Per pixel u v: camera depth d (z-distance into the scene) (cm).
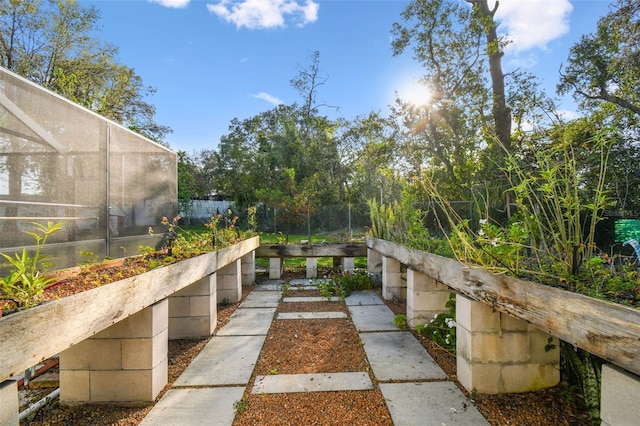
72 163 229
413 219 441
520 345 221
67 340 138
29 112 197
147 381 221
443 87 1009
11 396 109
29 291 133
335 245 661
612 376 115
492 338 221
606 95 671
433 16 976
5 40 1085
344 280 576
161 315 237
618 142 368
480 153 670
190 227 1447
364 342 328
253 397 228
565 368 230
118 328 221
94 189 250
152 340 222
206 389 239
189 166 2144
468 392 226
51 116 212
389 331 361
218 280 489
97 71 1252
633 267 177
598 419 182
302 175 1761
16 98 189
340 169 1972
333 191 1795
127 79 1359
